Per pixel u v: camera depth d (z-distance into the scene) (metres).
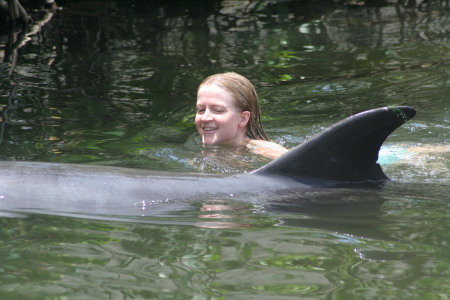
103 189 6.20
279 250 5.04
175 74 13.98
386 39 17.59
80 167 6.63
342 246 5.12
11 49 16.00
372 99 12.12
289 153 6.65
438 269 4.66
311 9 22.09
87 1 22.78
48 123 10.28
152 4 22.83
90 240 5.24
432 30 18.55
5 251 4.99
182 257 4.90
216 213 5.89
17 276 4.55
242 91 9.23
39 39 17.17
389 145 9.33
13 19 18.73
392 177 7.43
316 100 12.15
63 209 5.91
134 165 8.19
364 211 5.99
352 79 13.65
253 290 4.35
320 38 17.86
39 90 12.41
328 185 6.56
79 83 13.05
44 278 4.53
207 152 8.84
